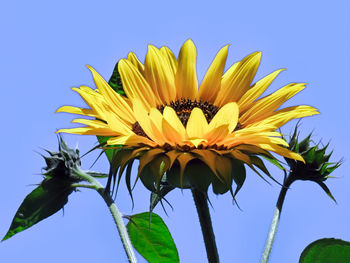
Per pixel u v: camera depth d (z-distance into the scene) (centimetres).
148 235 58
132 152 50
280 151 49
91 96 52
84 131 51
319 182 55
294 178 56
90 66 55
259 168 49
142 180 50
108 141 48
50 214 55
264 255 53
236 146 50
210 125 48
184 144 49
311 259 52
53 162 55
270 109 56
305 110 53
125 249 52
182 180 48
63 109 53
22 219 55
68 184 55
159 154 49
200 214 52
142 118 49
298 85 56
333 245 52
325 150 55
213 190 49
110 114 50
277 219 54
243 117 58
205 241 52
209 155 48
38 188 55
